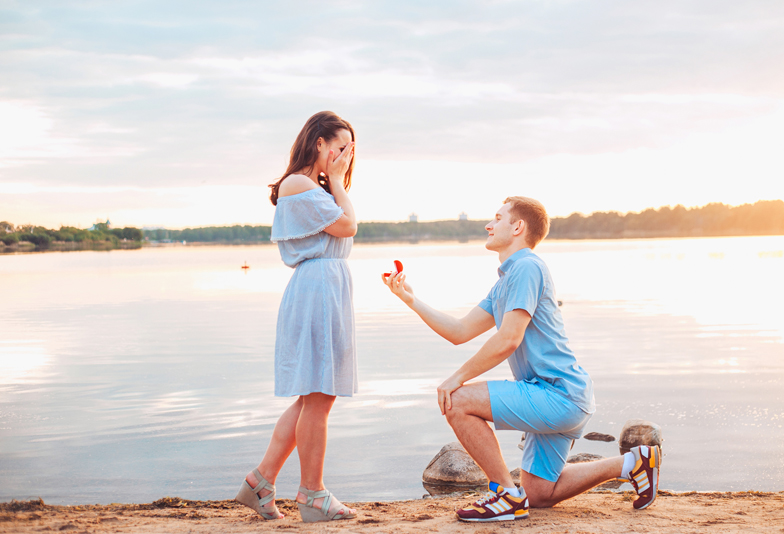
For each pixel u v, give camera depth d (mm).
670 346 12039
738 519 2959
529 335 3084
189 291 27938
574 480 3176
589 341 12781
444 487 4844
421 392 8156
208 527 2893
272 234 3201
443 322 3293
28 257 88250
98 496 4562
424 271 40906
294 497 4535
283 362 3070
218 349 12016
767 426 6344
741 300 21750
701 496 3691
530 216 3186
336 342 3049
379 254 83625
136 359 10945
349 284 3162
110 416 6992
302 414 3076
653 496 3156
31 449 5777
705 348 11758
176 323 16438
